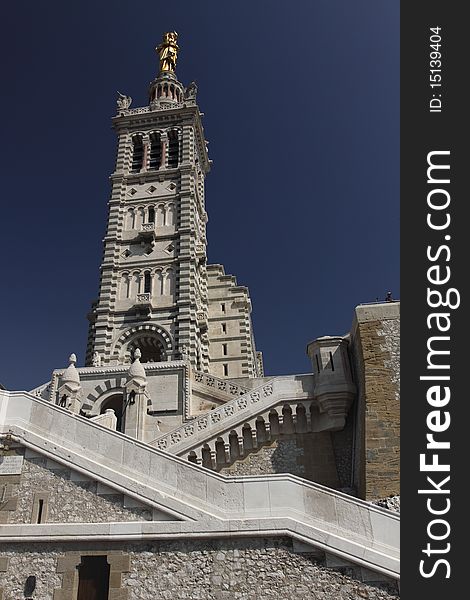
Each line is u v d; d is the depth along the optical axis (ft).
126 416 105.29
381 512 46.57
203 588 45.03
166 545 47.19
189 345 145.38
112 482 50.49
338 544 44.88
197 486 50.03
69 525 48.65
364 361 78.43
